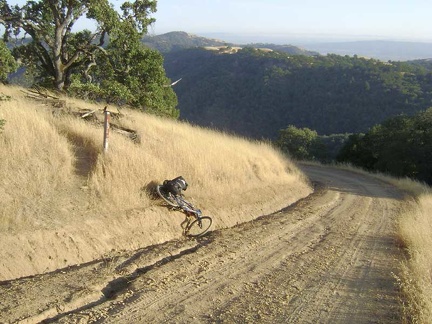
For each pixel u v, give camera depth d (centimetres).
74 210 696
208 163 1139
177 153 1062
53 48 2059
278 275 653
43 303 474
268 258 735
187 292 555
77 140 912
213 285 588
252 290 584
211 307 518
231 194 1098
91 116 1067
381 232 1034
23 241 586
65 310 474
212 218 934
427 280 616
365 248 862
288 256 757
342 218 1158
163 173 922
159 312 490
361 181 2288
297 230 965
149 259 664
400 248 891
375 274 696
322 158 5197
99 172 800
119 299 514
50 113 985
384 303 571
